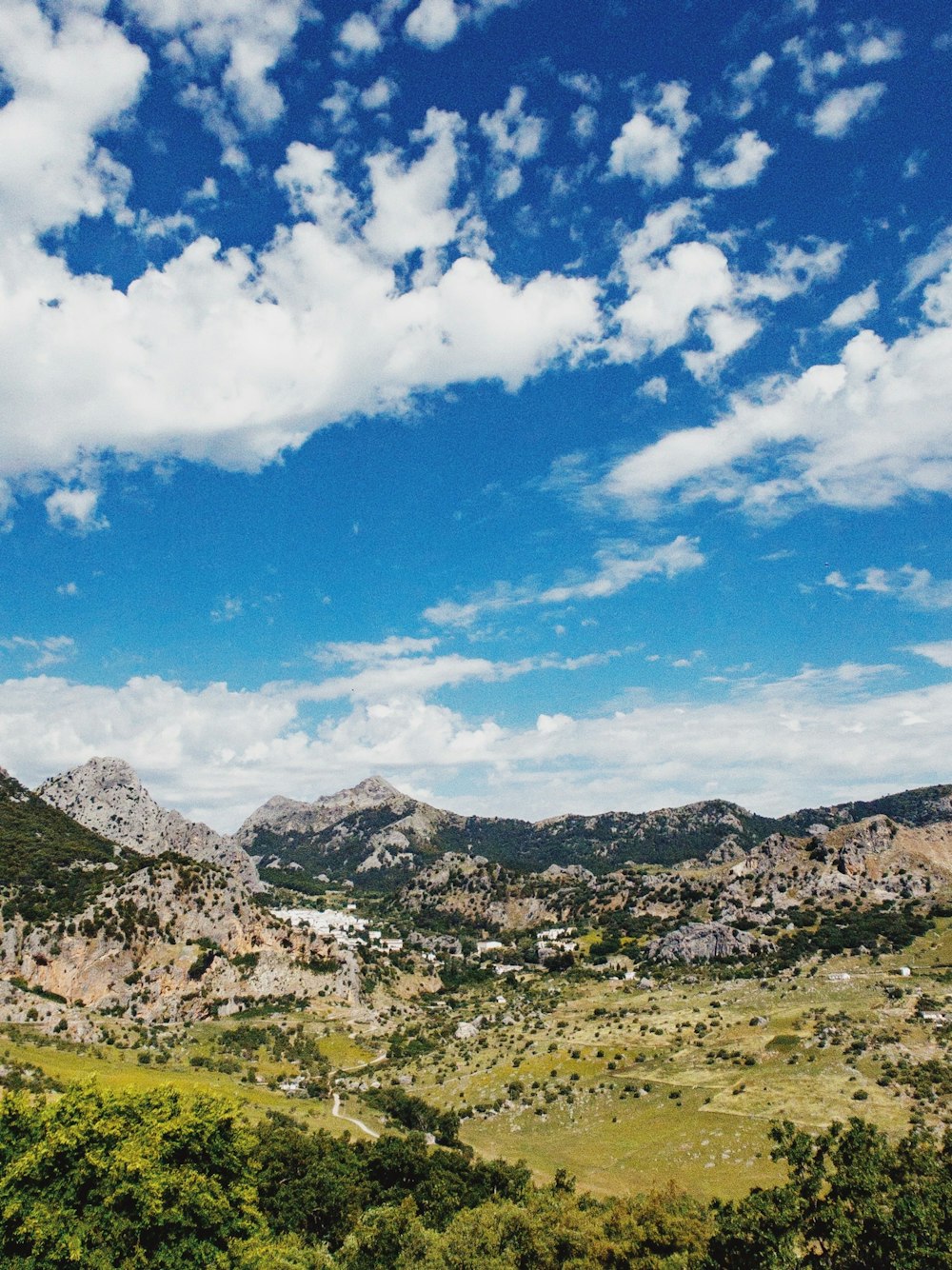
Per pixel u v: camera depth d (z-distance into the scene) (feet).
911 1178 169.68
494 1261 204.74
